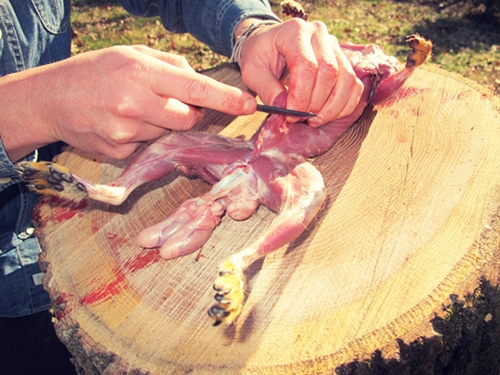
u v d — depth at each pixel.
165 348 0.32
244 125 0.50
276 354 0.31
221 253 0.38
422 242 0.37
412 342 0.31
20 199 0.49
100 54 0.33
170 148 0.42
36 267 0.50
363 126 0.48
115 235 0.40
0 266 0.49
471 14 1.76
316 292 0.34
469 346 0.35
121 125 0.33
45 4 0.50
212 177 0.43
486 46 1.54
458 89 0.51
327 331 0.32
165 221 0.38
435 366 0.34
